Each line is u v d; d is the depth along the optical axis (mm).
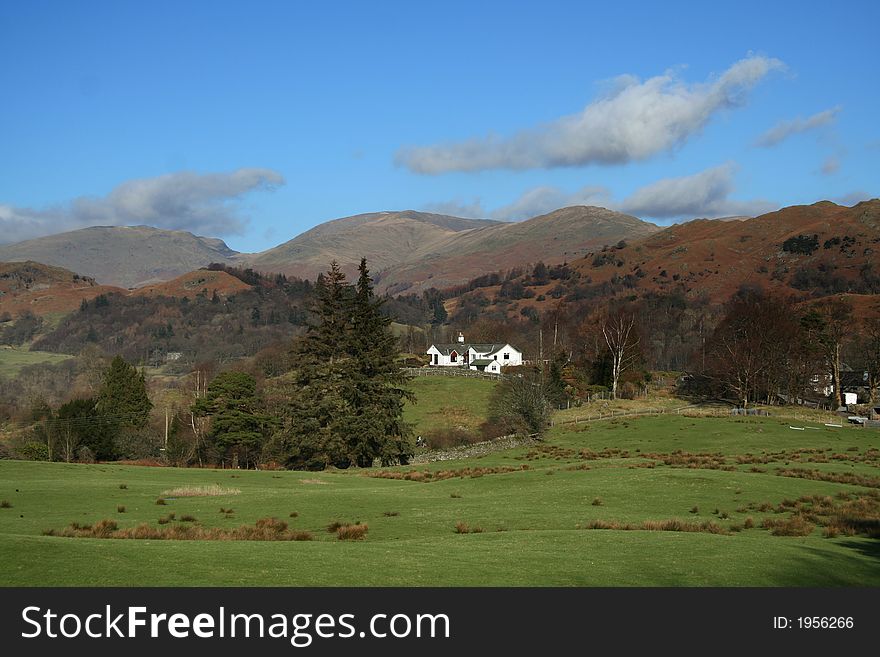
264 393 100875
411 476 55469
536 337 180375
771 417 82625
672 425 78562
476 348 151375
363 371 81500
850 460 56750
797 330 106062
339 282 86250
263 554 19828
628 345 119625
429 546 22844
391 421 79375
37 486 42594
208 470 59812
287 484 50125
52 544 18703
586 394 110938
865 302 173750
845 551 23984
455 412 100438
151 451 90625
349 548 21844
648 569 20109
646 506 35500
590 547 23016
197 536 25641
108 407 96188
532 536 25703
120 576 16812
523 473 49625
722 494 38094
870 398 102562
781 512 33812
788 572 20375
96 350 154375
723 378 109500
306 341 84062
